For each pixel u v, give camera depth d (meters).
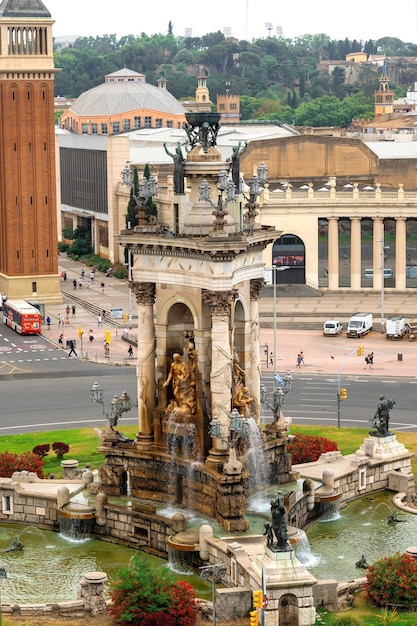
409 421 194.00
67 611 114.88
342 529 138.88
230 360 130.25
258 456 136.38
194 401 133.25
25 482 144.75
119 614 112.38
